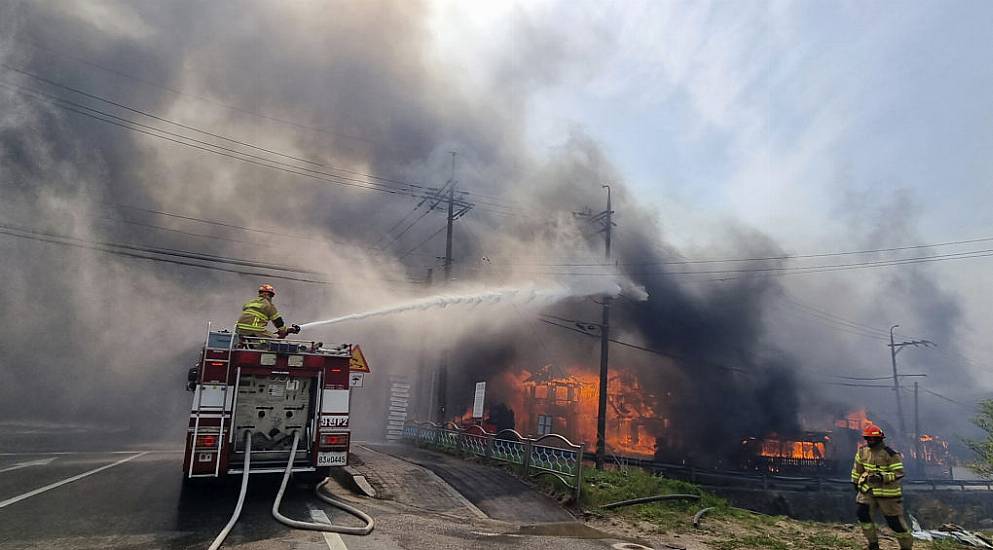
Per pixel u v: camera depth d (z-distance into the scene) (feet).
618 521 24.76
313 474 25.12
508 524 22.45
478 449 39.32
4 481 24.41
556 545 19.01
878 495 20.94
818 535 25.08
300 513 20.70
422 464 33.53
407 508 23.59
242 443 23.94
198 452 22.44
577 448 27.63
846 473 99.96
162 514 19.31
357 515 20.56
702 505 29.96
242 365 23.90
